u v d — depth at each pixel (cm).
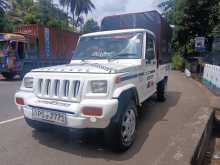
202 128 452
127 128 423
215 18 1944
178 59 2395
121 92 387
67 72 406
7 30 2958
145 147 442
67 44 2005
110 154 410
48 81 411
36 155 404
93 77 382
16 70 1454
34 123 467
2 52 1430
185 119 630
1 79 1552
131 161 386
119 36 564
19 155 403
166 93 973
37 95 420
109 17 784
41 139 472
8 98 885
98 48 565
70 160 387
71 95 384
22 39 1494
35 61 1584
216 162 423
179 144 381
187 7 2045
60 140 467
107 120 368
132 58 523
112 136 392
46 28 1733
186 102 852
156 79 688
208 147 489
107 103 362
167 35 869
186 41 2272
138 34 552
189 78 1672
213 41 1936
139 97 508
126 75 428
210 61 1778
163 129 546
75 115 369
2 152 414
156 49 682
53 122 391
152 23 734
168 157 342
